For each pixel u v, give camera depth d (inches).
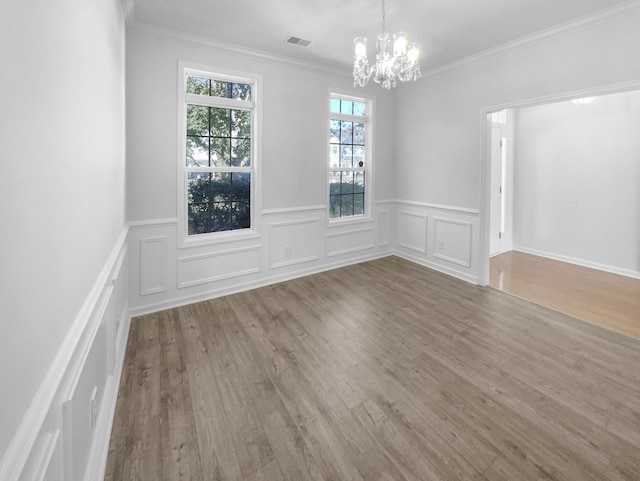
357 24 123.0
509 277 171.8
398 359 98.2
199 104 140.0
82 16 50.4
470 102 158.7
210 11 113.9
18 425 27.1
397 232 210.5
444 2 107.4
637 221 165.8
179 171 135.0
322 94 172.2
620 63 108.9
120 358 91.3
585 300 141.1
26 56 30.0
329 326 119.6
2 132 25.2
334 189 188.7
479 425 71.9
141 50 124.0
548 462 62.3
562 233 196.1
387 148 202.8
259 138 153.6
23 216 29.0
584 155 183.6
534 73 132.3
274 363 96.3
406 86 193.5
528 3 107.9
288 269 170.9
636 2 103.6
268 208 160.6
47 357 34.6
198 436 69.1
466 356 99.6
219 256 148.6
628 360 96.7
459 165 167.0
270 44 140.4
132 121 124.2
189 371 92.1
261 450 65.6
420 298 145.6
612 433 69.2
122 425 71.7
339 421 73.4
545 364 95.0
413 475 60.0
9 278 26.1
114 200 84.2
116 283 83.5
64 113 41.3
